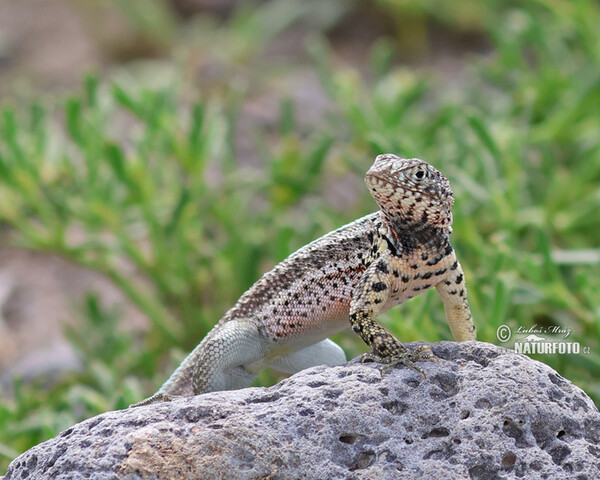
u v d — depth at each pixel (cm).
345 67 2073
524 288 916
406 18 2127
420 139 1343
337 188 1440
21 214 1202
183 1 2270
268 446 471
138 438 478
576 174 1204
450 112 1334
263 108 1662
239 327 607
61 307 1330
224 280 1187
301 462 469
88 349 1127
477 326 777
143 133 1312
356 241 592
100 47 2142
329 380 509
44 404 1002
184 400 509
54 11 2288
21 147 1165
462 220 973
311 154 1263
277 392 506
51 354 1177
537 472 468
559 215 1172
